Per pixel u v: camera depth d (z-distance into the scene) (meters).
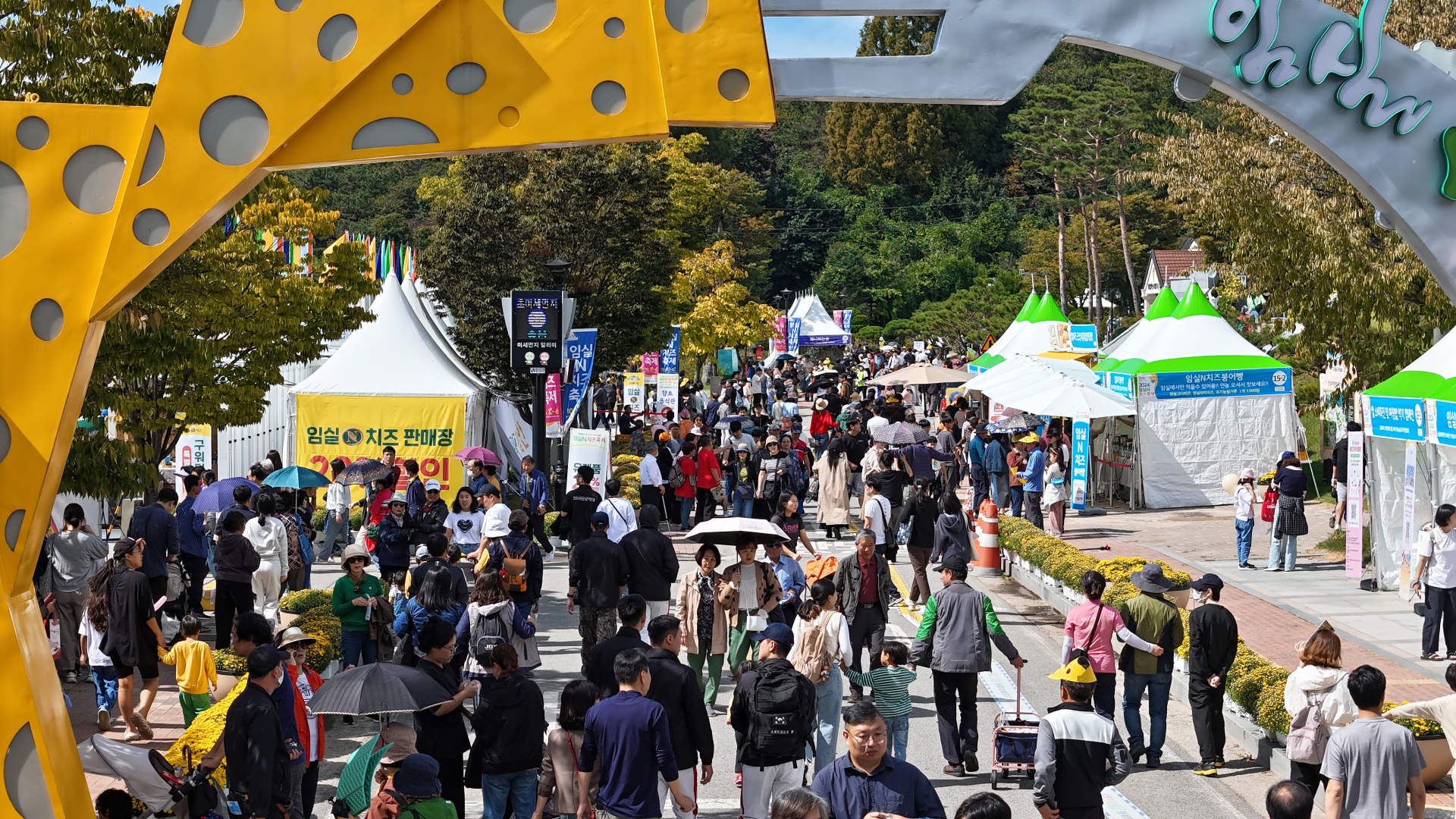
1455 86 4.89
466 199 32.81
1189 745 11.41
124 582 10.99
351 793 7.29
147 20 12.37
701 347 52.81
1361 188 5.01
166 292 15.06
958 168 105.06
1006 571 20.47
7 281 4.62
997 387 29.00
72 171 4.67
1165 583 10.61
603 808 7.48
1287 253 20.47
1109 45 4.89
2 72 11.88
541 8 4.77
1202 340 28.02
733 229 89.69
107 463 12.26
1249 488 20.02
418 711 8.46
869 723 6.27
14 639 4.55
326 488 23.52
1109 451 29.11
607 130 4.77
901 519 17.44
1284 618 16.30
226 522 13.55
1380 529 18.03
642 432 41.56
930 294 93.88
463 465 23.64
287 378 29.22
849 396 44.34
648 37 4.79
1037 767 7.30
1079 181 69.31
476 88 4.75
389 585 15.95
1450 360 15.95
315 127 4.71
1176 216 76.50
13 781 4.53
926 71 4.86
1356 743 7.07
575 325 32.75
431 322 27.72
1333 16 4.86
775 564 12.58
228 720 7.42
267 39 4.68
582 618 12.81
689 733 8.30
